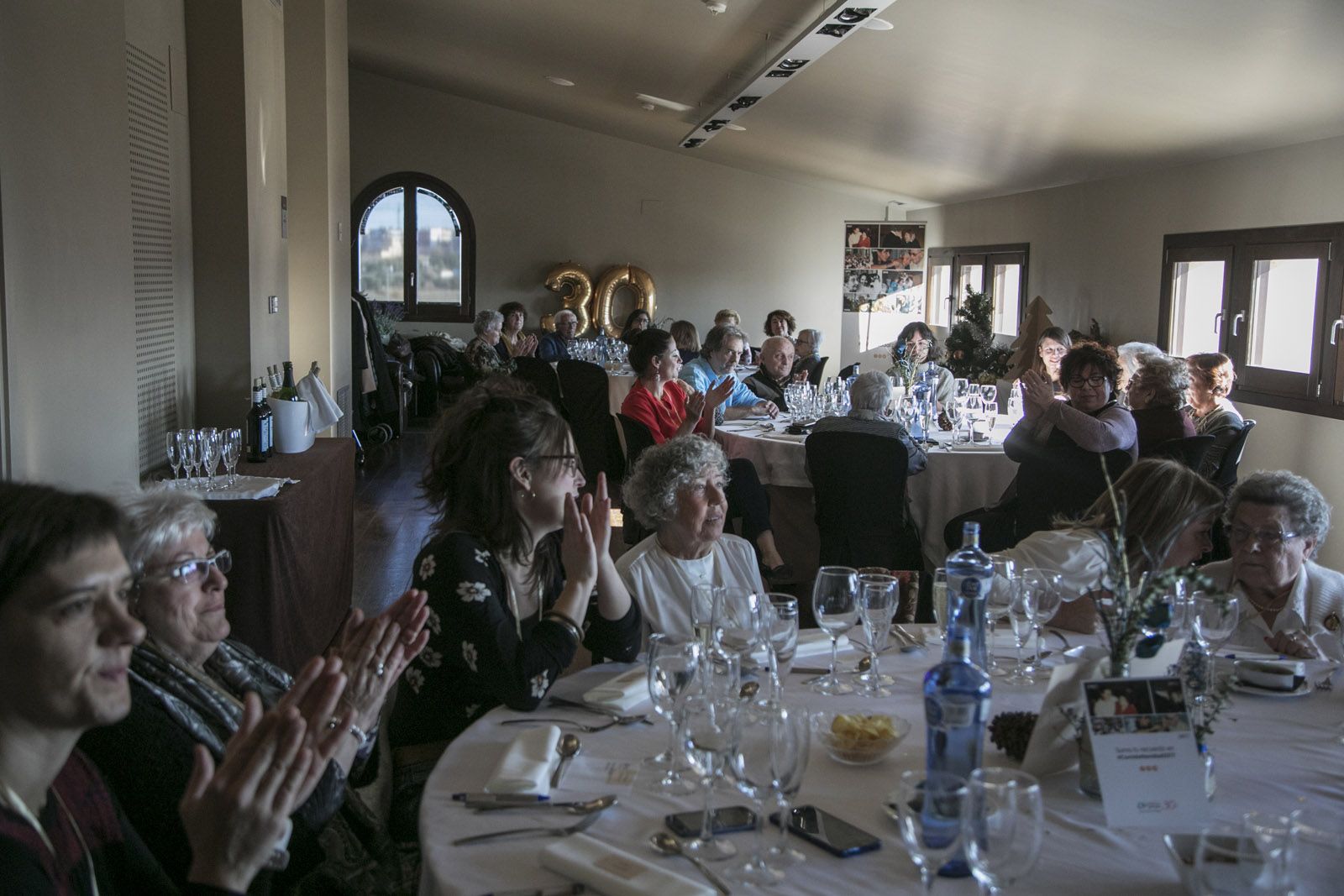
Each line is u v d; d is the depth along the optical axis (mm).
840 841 1437
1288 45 4574
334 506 4535
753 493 4746
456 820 1521
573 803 1568
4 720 1261
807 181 14094
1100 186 8797
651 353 5746
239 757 1317
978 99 6980
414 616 1930
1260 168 6562
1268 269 6621
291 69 7215
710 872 1367
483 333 10594
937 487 5105
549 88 11359
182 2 4480
